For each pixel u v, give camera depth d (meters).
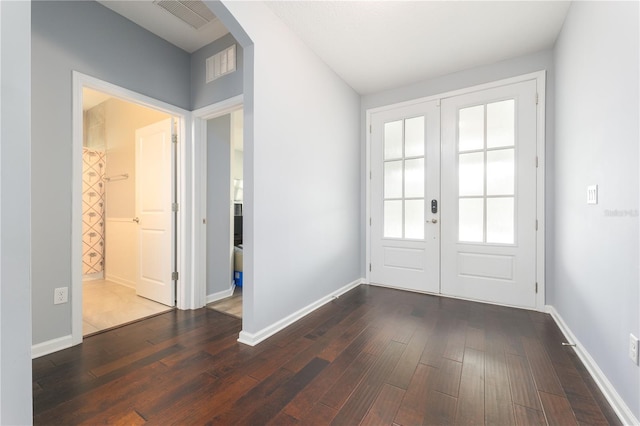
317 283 2.78
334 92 3.05
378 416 1.30
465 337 2.10
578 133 1.92
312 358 1.81
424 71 3.04
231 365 1.73
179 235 2.82
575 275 1.98
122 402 1.38
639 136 1.19
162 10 2.32
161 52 2.65
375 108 3.55
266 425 1.24
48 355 1.85
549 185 2.61
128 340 2.08
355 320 2.44
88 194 3.89
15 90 0.68
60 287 1.95
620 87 1.35
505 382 1.55
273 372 1.65
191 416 1.29
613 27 1.42
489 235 2.89
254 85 2.02
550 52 2.61
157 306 2.86
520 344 1.99
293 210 2.43
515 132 2.76
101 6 2.23
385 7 2.11
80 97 2.09
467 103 2.99
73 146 2.04
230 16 1.85
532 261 2.69
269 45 2.14
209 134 3.05
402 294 3.19
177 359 1.80
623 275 1.32
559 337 2.10
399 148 3.41
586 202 1.77
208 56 2.77
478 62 2.85
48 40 1.94
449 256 3.09
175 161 2.87
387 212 3.50
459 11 2.14
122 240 3.70
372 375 1.62
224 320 2.48
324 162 2.89
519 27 2.31
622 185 1.33
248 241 2.05
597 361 1.59
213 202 3.09
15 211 0.68
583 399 1.41
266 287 2.14
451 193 3.07
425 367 1.70
